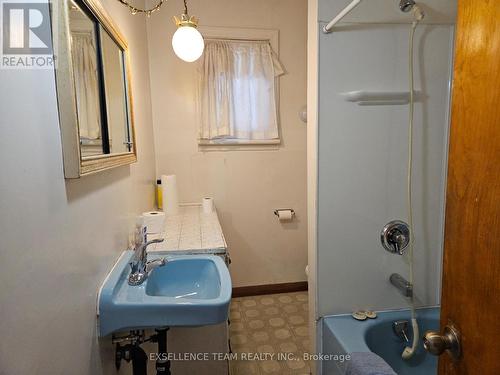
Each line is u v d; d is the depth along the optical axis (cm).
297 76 265
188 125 257
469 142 59
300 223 282
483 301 56
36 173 66
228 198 269
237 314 249
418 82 156
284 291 286
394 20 150
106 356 111
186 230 190
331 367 155
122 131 144
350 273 164
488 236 55
